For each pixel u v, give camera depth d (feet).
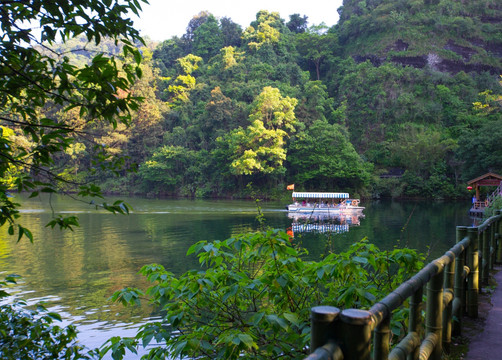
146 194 212.84
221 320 11.37
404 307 11.12
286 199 178.29
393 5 274.98
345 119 227.61
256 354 10.32
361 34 282.15
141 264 50.78
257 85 226.79
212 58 290.56
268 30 280.10
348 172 170.71
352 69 253.24
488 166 156.46
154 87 258.57
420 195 180.65
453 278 10.78
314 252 56.13
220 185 193.06
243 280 11.10
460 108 216.13
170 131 232.94
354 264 10.41
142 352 23.39
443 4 267.18
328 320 4.97
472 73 245.86
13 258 54.60
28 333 13.12
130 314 32.19
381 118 223.30
